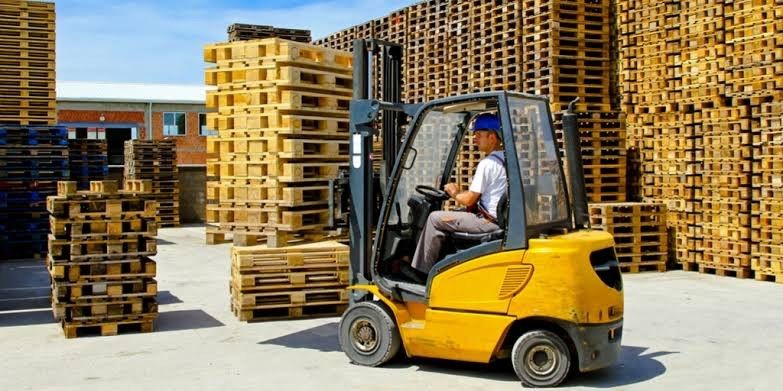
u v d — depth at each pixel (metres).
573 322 6.67
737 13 13.12
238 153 9.41
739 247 13.10
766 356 7.84
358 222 7.81
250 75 9.32
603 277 6.99
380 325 7.41
